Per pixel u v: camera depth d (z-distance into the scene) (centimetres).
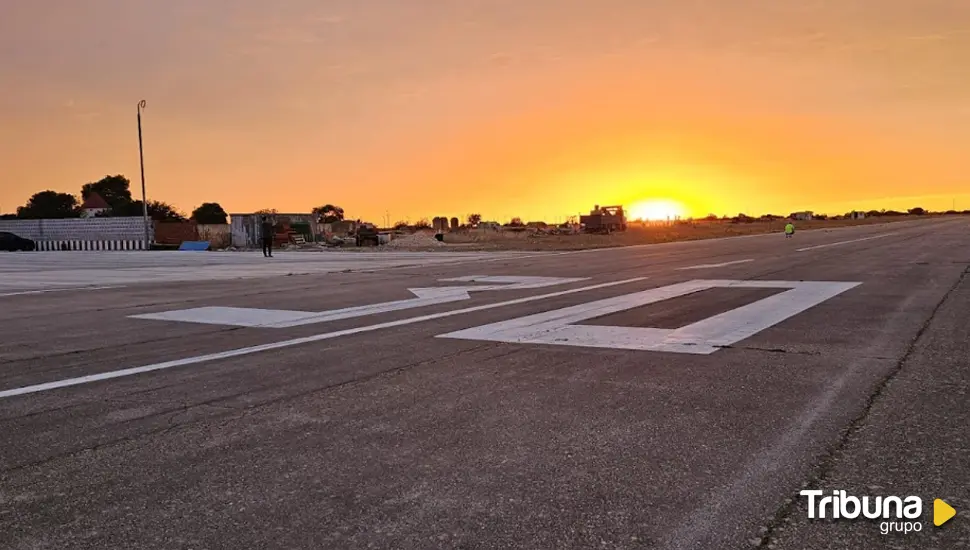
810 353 626
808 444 374
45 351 722
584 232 7256
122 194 9919
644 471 339
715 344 680
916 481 322
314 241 5488
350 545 269
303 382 552
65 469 361
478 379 549
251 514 300
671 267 1858
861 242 3294
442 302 1117
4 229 5559
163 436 414
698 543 266
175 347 734
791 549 261
